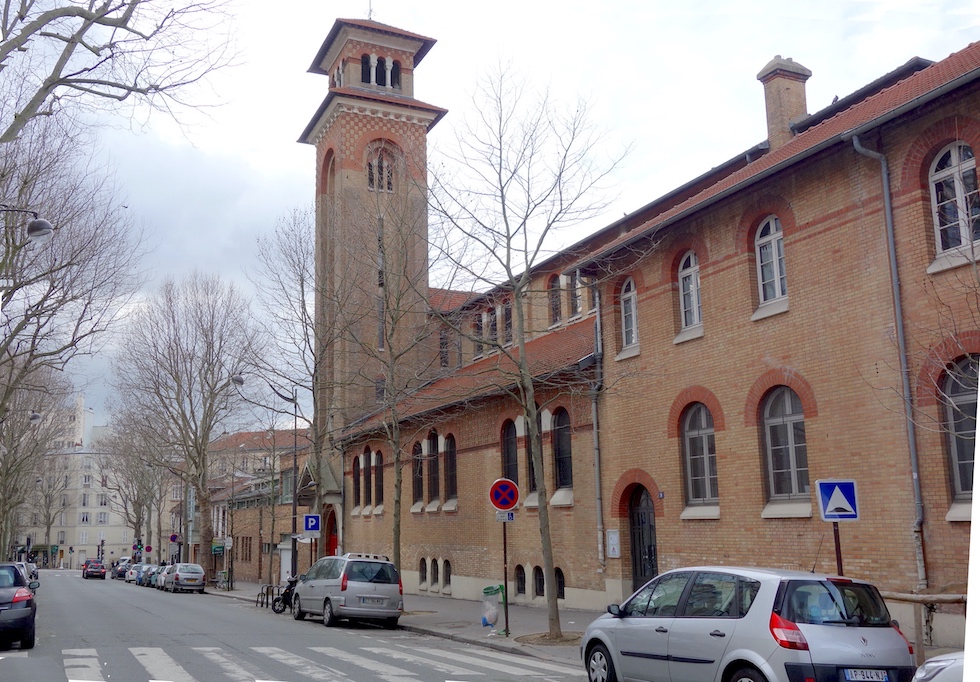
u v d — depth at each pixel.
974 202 13.00
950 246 13.39
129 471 68.12
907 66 18.36
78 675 11.74
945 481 12.91
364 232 28.03
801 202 15.91
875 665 8.19
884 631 8.51
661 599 10.02
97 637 17.19
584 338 24.28
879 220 14.31
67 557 119.06
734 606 8.89
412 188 25.38
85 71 12.51
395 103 44.38
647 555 19.94
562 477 23.53
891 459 13.77
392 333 24.98
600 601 21.05
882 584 13.75
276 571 51.16
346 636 17.86
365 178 42.50
